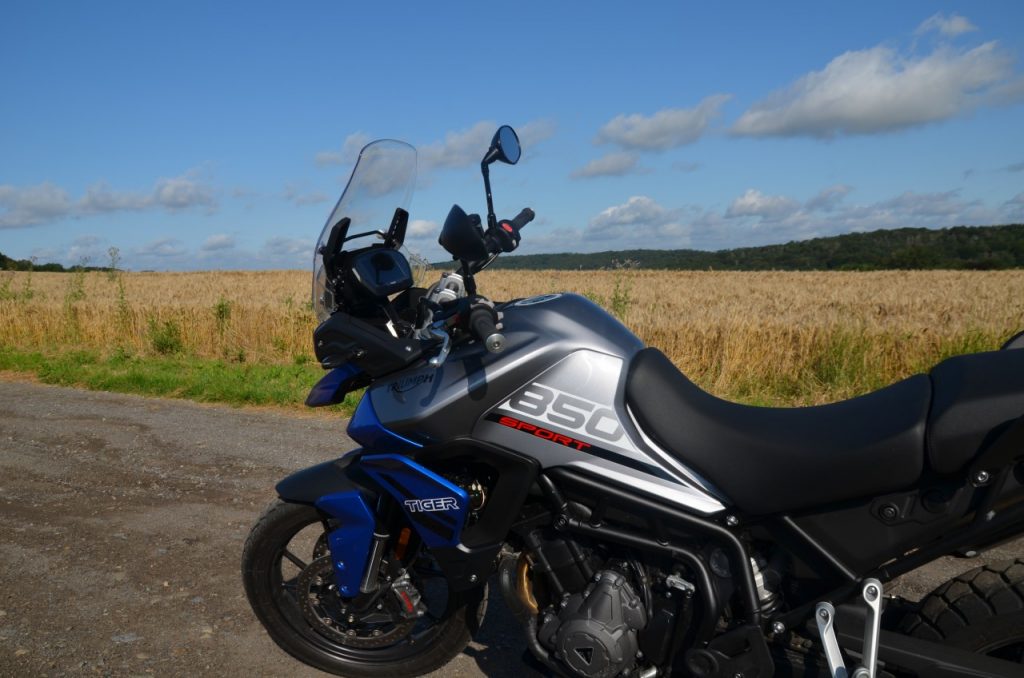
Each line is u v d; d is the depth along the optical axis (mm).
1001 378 1994
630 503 2318
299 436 6348
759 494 2184
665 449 2330
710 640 2287
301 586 2971
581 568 2457
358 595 2797
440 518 2529
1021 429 1824
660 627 2328
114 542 4234
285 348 11914
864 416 2166
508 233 2510
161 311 13688
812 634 2191
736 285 28938
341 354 2578
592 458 2359
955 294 21984
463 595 2773
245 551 2969
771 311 14547
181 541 4246
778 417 2301
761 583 2293
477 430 2441
